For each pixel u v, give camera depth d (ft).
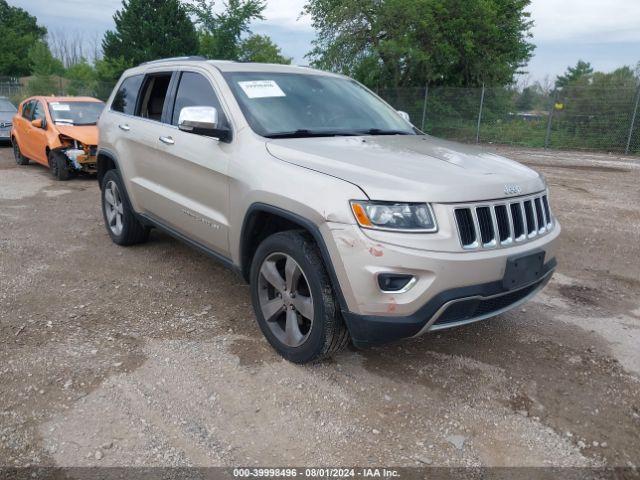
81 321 13.01
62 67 138.51
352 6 75.92
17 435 8.87
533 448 9.10
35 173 35.42
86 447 8.67
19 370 10.72
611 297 15.88
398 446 9.00
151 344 11.98
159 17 114.21
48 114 34.01
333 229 9.52
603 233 22.98
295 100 13.71
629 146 61.77
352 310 9.64
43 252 18.19
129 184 17.01
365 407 9.98
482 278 9.71
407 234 9.21
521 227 10.61
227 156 12.28
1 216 23.15
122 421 9.33
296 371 11.02
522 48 86.63
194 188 13.61
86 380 10.46
